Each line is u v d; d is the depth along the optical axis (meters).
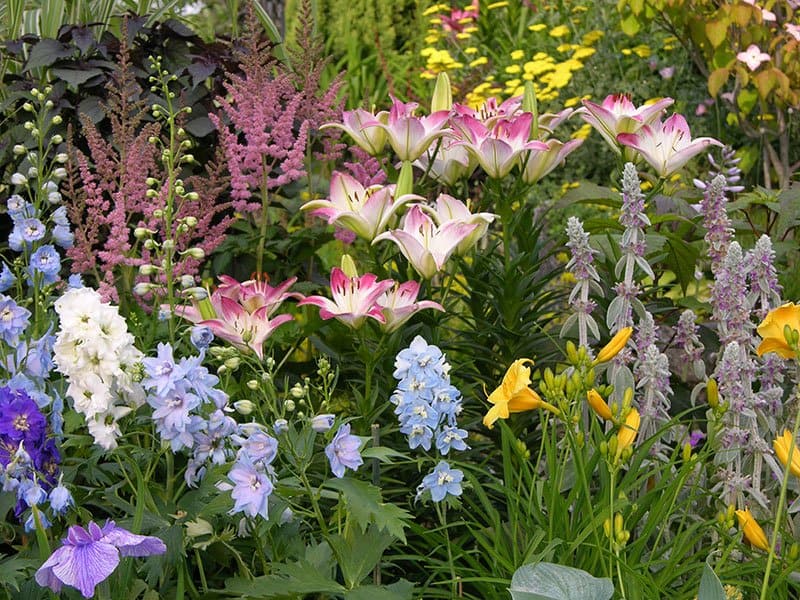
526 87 3.14
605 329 3.27
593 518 2.20
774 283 2.62
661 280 4.90
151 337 2.68
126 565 2.07
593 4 6.70
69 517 2.23
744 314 2.54
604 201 3.52
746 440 2.50
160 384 2.02
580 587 1.84
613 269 3.21
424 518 2.92
